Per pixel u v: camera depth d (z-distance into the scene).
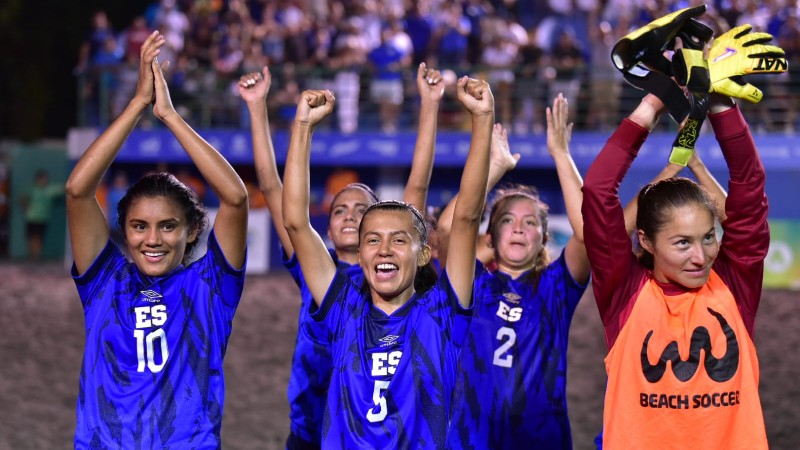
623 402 3.15
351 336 3.44
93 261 3.64
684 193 3.11
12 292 12.56
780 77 13.63
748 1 13.62
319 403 4.66
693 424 3.09
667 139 13.62
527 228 4.44
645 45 3.01
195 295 3.60
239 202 3.61
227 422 7.01
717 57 3.04
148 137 14.70
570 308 4.44
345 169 14.62
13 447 6.46
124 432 3.43
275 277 13.62
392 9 15.10
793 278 13.05
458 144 14.12
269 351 9.21
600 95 14.01
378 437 3.30
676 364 3.11
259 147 4.35
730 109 3.14
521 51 14.38
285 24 15.77
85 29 22.06
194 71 15.00
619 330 3.21
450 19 14.72
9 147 19.64
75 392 7.97
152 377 3.48
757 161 3.16
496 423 4.36
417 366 3.36
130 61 15.77
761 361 8.76
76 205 3.57
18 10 21.25
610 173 3.16
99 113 16.05
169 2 16.31
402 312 3.45
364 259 3.42
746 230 3.19
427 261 3.56
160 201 3.54
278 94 14.71
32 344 9.66
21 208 17.91
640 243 3.28
